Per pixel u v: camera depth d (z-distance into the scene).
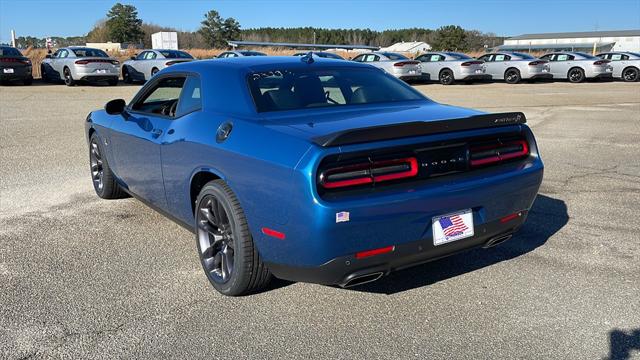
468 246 3.33
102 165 5.56
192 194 3.87
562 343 2.97
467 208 3.21
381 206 2.85
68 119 11.84
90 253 4.26
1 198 5.79
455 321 3.22
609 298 3.49
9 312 3.30
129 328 3.12
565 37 97.56
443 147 3.16
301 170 2.79
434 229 3.09
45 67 22.19
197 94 3.96
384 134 2.90
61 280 3.76
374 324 3.19
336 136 2.79
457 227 3.18
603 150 8.62
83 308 3.36
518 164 3.52
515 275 3.86
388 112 3.62
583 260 4.12
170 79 4.42
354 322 3.21
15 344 2.95
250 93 3.60
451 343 2.98
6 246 4.39
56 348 2.91
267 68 3.89
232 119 3.48
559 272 3.90
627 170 7.18
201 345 2.96
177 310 3.34
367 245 2.90
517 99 17.44
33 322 3.19
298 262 2.97
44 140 9.23
